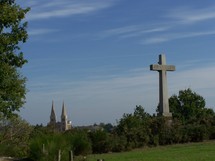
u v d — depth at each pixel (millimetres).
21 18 22641
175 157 31531
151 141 45125
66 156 26969
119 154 37750
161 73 48781
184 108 66688
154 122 46438
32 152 28859
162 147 43281
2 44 22188
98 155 37562
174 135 46188
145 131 45125
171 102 67188
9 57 23375
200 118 50406
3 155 35750
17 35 22641
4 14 21750
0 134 39562
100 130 42875
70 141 30938
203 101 67688
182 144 45156
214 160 28578
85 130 43031
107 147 41625
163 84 48719
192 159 29625
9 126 40562
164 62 48969
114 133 44719
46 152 27562
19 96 28141
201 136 47438
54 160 26984
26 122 41906
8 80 25594
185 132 46844
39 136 30656
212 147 39781
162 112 48562
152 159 30766
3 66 23312
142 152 38625
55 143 27984
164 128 46250
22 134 40719
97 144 41188
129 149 42719
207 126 48375
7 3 22750
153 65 48406
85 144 32406
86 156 31625
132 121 45500
